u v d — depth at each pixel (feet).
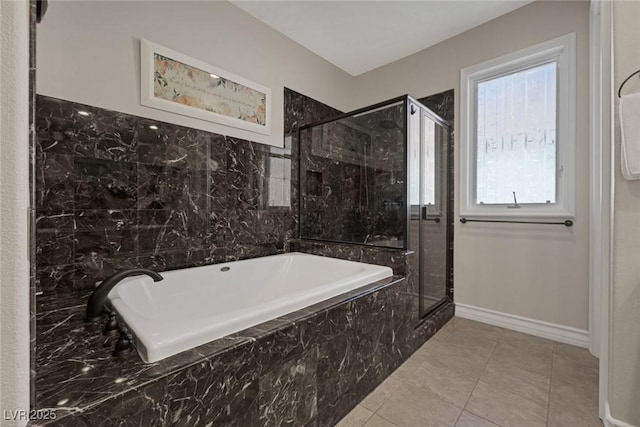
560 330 6.55
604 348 4.02
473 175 7.99
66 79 4.71
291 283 7.47
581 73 6.23
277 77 8.09
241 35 7.20
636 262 3.60
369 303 4.79
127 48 5.35
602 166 4.07
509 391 4.75
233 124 7.01
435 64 8.71
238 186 7.17
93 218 5.02
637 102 3.47
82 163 4.89
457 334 6.97
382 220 7.20
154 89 5.68
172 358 2.71
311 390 3.73
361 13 7.36
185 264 6.17
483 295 7.75
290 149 8.50
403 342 5.77
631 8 3.64
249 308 3.55
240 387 2.96
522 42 7.06
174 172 6.01
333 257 7.59
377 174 7.43
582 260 6.26
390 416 4.21
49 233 4.62
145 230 5.61
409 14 7.40
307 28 8.01
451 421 4.09
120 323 3.43
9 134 1.65
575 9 6.33
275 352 3.29
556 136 6.70
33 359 1.94
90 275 4.99
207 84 6.51
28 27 1.84
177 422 2.52
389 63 9.80
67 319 3.86
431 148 7.69
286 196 8.39
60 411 2.04
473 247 7.92
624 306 3.68
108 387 2.30
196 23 6.33
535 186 6.99
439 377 5.18
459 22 7.70
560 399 4.53
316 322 3.80
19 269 1.71
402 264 6.30
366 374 4.70
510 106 7.37
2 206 1.63
